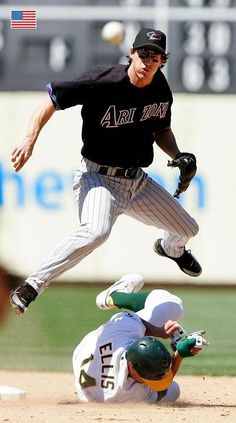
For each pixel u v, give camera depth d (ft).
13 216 156.76
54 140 157.69
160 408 59.82
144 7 169.58
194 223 72.90
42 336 107.24
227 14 163.73
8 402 66.13
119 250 157.07
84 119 66.39
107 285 155.74
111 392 60.80
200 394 73.00
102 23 170.09
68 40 170.60
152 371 57.62
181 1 169.78
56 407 60.95
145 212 71.26
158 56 63.31
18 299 65.00
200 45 169.37
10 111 157.69
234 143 158.30
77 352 62.95
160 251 78.02
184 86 168.76
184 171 69.36
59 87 64.28
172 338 62.23
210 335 108.58
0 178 157.07
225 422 55.01
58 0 170.09
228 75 169.27
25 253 156.76
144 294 64.59
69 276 156.97
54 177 157.48
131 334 61.41
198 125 158.40
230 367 89.40
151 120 67.05
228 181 157.79
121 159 66.90
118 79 64.23
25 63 170.40
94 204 65.92
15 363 91.20
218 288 155.74
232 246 157.38
